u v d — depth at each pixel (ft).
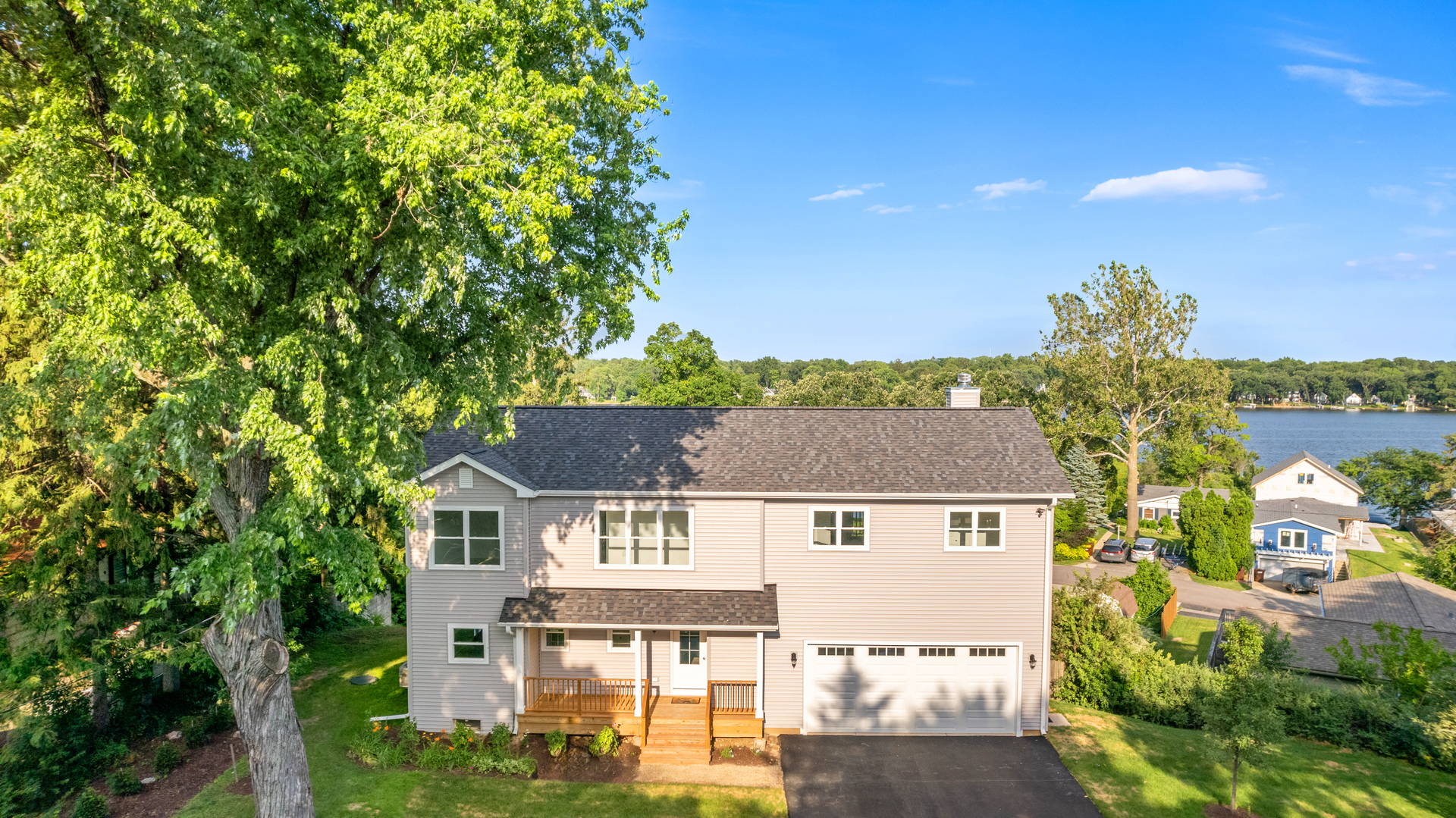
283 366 37.01
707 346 216.74
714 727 63.00
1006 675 65.82
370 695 71.82
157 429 40.60
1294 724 66.33
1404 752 61.26
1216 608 124.57
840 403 260.01
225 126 36.11
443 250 39.78
